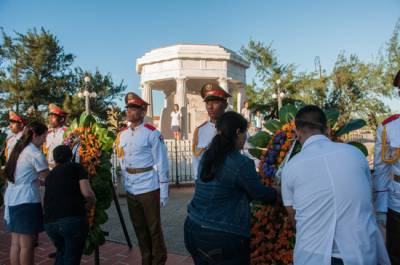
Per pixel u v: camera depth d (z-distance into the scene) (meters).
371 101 22.38
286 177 2.21
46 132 4.24
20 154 4.02
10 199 3.97
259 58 24.36
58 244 3.77
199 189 2.63
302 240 2.05
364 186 2.03
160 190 4.29
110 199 4.70
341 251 1.95
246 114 18.41
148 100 20.66
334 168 2.03
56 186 3.58
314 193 2.03
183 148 14.40
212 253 2.47
